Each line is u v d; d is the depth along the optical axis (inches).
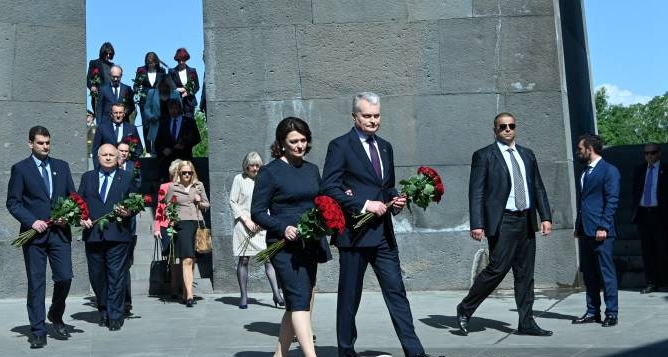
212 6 520.7
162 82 623.5
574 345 337.1
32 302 364.2
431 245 508.4
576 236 396.5
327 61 517.3
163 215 490.6
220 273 516.1
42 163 377.4
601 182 385.7
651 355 311.0
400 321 301.7
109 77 648.4
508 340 353.1
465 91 511.2
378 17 515.8
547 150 507.5
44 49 524.4
